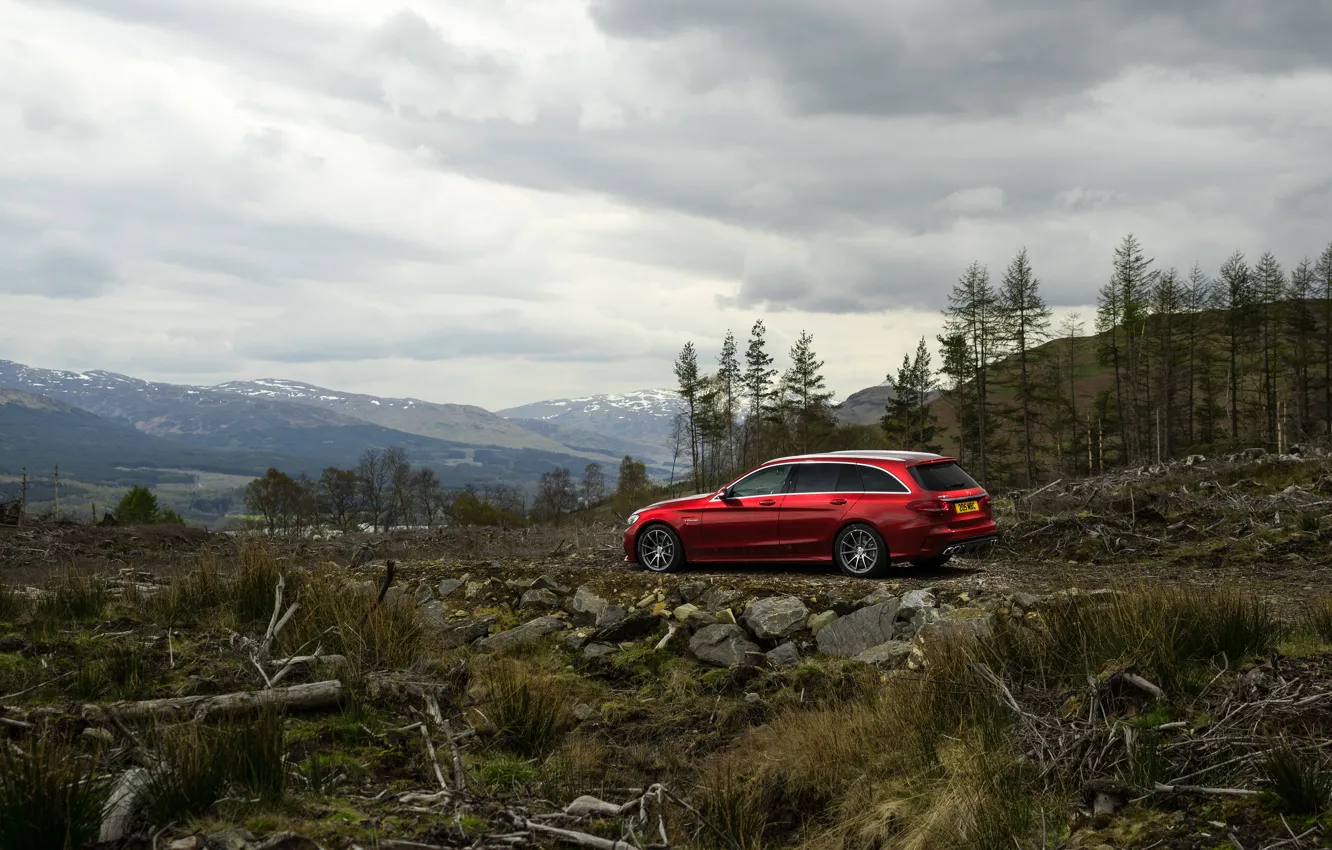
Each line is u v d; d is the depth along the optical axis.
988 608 8.94
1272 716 5.43
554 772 6.66
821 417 77.50
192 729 5.58
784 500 12.11
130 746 5.78
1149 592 7.47
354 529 36.25
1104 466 70.81
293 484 92.69
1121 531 14.37
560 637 10.81
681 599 11.31
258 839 4.61
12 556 18.56
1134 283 73.88
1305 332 81.06
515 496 104.62
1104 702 6.13
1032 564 13.05
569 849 5.20
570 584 12.41
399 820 5.26
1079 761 5.51
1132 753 5.30
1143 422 80.00
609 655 10.19
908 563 12.49
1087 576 11.52
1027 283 71.88
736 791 6.03
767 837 5.82
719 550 12.48
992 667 7.14
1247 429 79.94
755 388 81.88
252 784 5.29
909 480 11.52
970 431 74.12
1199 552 12.90
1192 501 16.02
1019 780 5.52
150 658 8.17
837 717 7.21
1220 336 84.00
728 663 9.63
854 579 11.34
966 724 6.46
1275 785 4.63
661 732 7.95
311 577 10.41
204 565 10.43
